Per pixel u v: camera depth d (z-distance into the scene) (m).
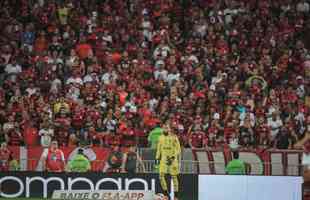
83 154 71.50
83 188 70.44
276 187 70.25
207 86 86.50
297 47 96.31
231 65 90.94
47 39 94.62
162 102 82.00
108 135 76.12
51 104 81.56
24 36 94.38
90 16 98.00
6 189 70.50
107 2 100.44
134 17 98.69
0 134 76.06
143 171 71.00
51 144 71.88
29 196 70.44
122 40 94.81
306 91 89.00
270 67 91.75
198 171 71.56
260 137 78.19
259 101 85.19
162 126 76.62
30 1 99.06
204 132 78.44
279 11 102.38
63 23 97.31
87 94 83.19
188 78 87.88
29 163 71.75
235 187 70.38
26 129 77.25
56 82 85.88
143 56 92.62
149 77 87.75
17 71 88.38
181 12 100.50
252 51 94.50
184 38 96.75
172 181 68.75
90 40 93.81
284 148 77.06
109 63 90.06
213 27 98.19
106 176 70.44
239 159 71.75
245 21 99.50
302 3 103.38
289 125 79.19
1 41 92.88
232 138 76.94
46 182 70.50
